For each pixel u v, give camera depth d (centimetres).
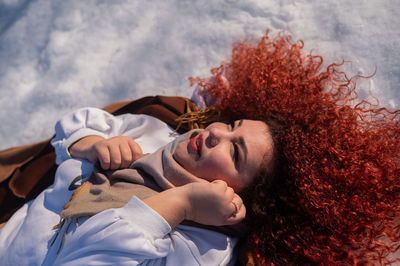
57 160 143
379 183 119
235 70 174
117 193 112
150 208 100
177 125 156
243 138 116
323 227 117
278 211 120
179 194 107
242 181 116
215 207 106
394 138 134
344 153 122
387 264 114
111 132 147
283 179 120
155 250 98
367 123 140
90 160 128
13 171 159
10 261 121
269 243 120
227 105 160
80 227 102
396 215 117
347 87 161
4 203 156
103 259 97
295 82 154
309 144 122
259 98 153
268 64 162
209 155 115
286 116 135
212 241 116
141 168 122
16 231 133
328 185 117
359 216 116
